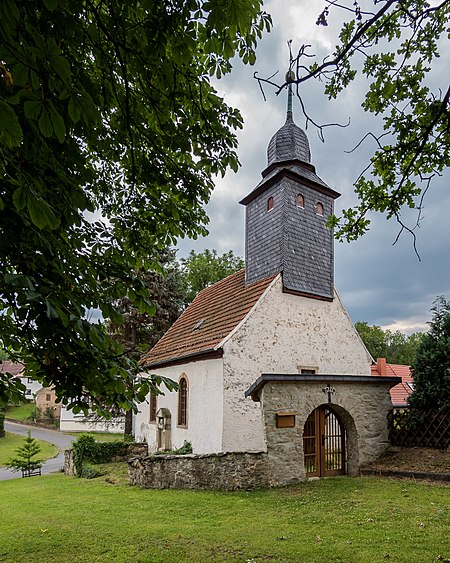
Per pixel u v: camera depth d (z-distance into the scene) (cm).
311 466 1053
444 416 1033
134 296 485
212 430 1291
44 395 4997
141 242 618
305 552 543
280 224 1527
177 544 615
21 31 252
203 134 476
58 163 365
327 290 1602
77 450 1562
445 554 509
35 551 628
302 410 1021
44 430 4338
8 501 1095
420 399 1078
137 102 478
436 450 1038
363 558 510
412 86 518
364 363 1655
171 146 480
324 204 1670
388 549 534
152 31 348
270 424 979
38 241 340
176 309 2525
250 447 1265
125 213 627
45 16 287
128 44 392
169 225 623
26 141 326
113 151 527
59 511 894
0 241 349
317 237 1611
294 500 821
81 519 803
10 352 439
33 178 326
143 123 521
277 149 1703
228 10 299
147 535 669
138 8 374
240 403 1282
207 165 490
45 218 251
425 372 1085
